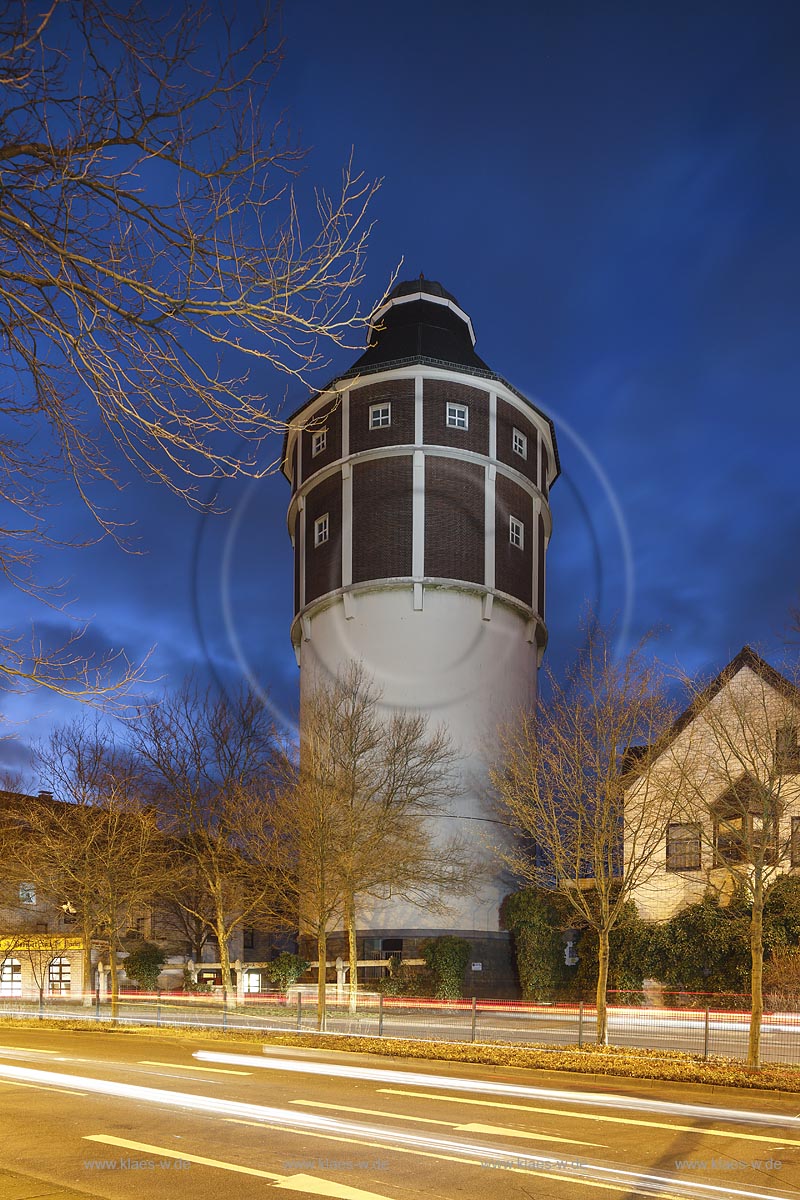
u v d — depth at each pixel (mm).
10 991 45094
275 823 34938
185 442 6094
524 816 26188
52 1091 14867
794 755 20688
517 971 38094
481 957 37531
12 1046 23797
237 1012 32281
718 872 31859
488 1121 12336
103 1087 15344
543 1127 11953
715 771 23000
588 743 23531
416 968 36906
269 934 53562
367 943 38469
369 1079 16828
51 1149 10477
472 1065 18719
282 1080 16453
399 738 37781
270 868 35719
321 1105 13516
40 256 5902
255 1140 10953
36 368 6223
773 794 20906
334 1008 34094
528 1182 9031
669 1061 18734
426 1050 20656
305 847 33156
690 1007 30328
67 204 5828
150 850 37500
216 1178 9133
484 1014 33312
